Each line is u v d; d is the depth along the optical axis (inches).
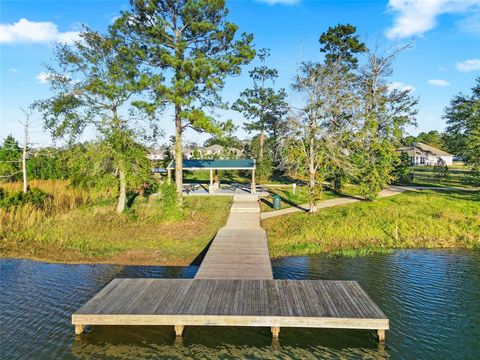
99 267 641.6
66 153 1104.2
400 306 473.7
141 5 939.3
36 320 438.3
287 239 802.2
